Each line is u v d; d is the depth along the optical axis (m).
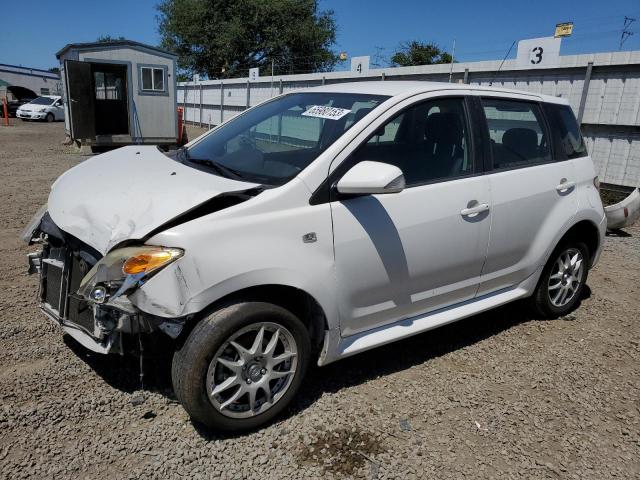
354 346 3.10
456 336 4.06
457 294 3.59
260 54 38.72
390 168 2.72
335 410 3.01
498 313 4.54
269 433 2.80
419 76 12.46
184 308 2.44
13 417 2.79
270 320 2.70
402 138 3.23
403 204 3.12
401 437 2.83
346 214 2.89
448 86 3.57
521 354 3.82
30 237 3.25
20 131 21.94
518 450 2.79
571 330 4.27
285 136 3.50
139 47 16.05
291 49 38.16
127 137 16.30
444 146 3.43
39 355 3.39
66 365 3.29
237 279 2.53
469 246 3.47
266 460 2.60
